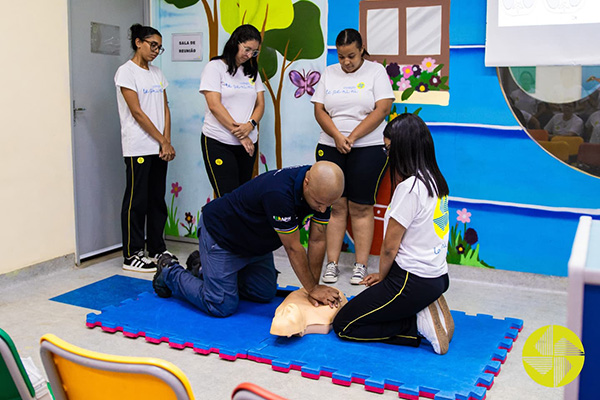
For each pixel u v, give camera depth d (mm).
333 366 2535
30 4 3590
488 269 3836
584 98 3465
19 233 3643
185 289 3184
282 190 2621
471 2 3662
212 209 3004
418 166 2572
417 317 2707
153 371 1177
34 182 3717
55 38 3781
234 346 2727
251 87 3965
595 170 3498
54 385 1362
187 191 4672
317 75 4121
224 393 2369
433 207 2557
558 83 3506
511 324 3025
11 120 3531
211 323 3004
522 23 3510
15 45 3520
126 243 4035
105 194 4340
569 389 910
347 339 2811
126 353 2727
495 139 3715
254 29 3818
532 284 3732
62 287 3639
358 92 3789
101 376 1264
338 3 4000
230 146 3938
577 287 871
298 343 2771
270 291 3279
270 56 4238
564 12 3412
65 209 3957
